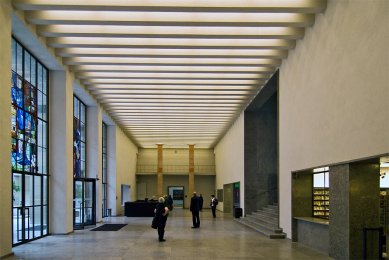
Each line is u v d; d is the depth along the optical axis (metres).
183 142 40.50
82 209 19.08
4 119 10.40
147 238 15.30
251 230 18.55
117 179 29.56
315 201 14.04
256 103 22.38
